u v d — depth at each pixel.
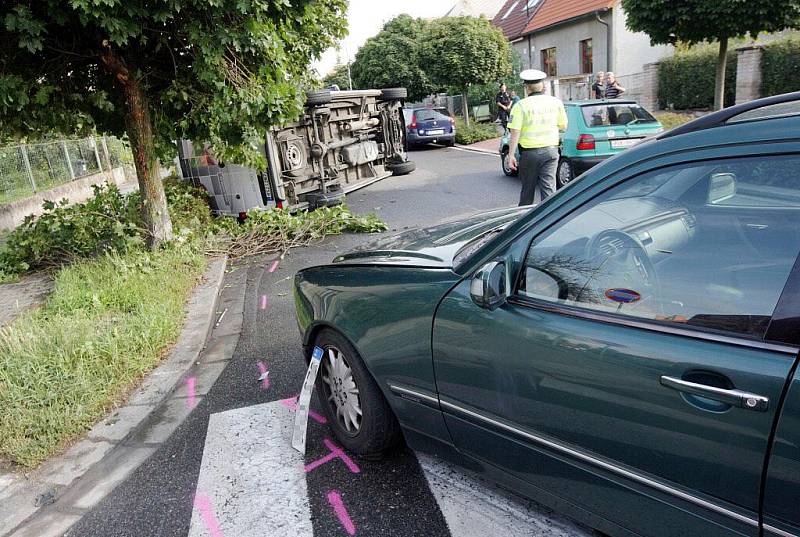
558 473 2.18
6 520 2.94
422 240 3.27
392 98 12.87
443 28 26.77
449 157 19.09
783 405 1.54
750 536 1.65
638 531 1.98
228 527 2.74
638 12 12.73
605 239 2.12
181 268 6.71
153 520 2.85
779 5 11.39
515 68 31.08
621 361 1.89
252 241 8.19
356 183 11.44
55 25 6.00
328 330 3.14
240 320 5.56
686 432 1.74
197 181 9.60
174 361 4.59
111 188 8.56
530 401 2.19
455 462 2.70
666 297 1.92
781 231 1.75
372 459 3.13
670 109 20.42
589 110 10.54
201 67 6.42
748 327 1.69
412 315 2.60
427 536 2.56
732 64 18.03
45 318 5.32
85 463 3.34
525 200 7.99
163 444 3.52
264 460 3.24
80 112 7.16
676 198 1.98
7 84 5.83
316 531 2.66
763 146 1.73
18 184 13.95
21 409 3.64
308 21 7.52
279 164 9.30
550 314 2.14
